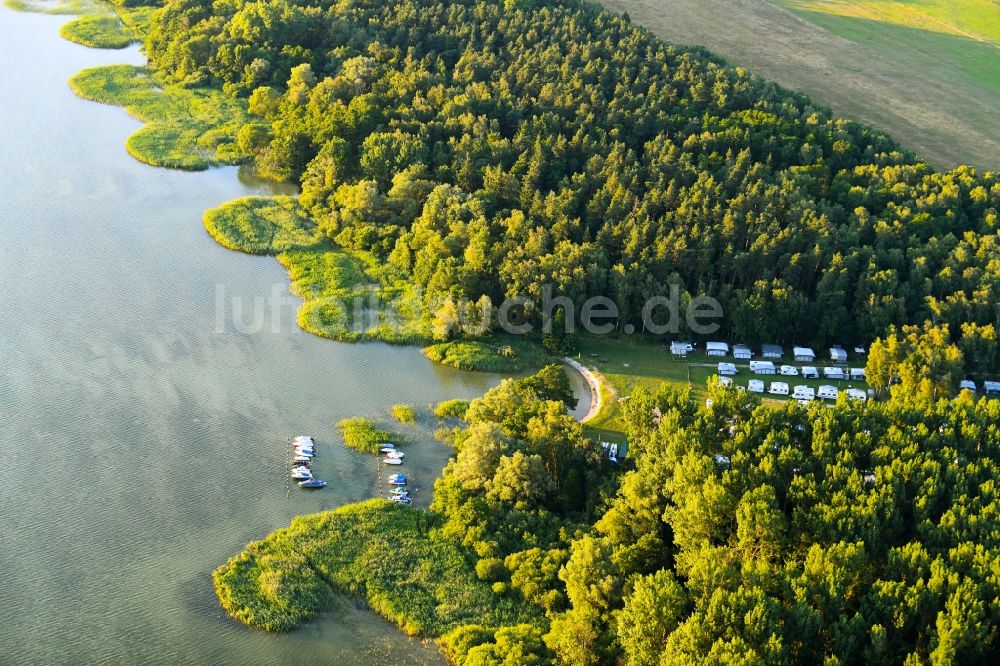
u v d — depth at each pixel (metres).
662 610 185.12
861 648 184.88
